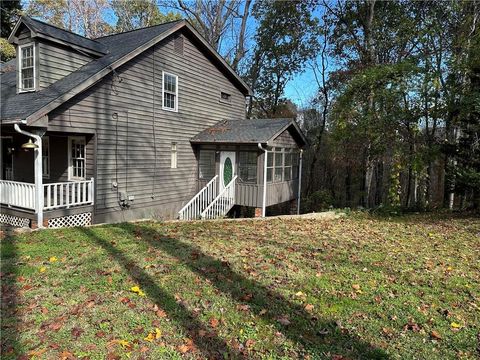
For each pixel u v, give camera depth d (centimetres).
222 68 1507
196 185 1389
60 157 1094
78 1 2553
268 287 441
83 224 967
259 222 937
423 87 1162
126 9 2834
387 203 1246
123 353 296
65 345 305
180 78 1284
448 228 869
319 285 449
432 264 551
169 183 1264
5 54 1917
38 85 923
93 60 1064
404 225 913
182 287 433
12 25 2177
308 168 2358
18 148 1248
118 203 1065
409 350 310
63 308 372
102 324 340
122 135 1065
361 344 318
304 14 2088
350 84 1338
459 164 1152
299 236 735
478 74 1097
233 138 1246
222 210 1241
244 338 325
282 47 2200
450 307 396
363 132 1295
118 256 549
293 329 342
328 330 341
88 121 952
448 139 1231
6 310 366
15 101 924
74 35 1039
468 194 1177
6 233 710
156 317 358
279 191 1354
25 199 883
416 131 1229
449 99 1145
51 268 491
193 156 1372
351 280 470
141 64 1115
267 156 1234
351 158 1591
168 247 611
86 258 536
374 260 564
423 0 1436
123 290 420
